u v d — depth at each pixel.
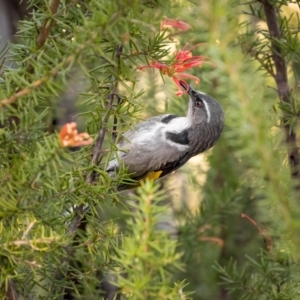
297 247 5.57
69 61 6.28
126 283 5.19
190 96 11.93
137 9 6.21
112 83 7.42
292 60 9.08
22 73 6.76
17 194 6.21
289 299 7.33
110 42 6.87
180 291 5.68
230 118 5.34
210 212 12.41
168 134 11.99
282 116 8.23
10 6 12.84
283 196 5.42
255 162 5.44
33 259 6.45
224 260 12.81
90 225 7.85
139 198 5.08
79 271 7.40
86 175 7.71
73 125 5.70
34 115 6.54
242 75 5.43
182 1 6.27
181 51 7.76
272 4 8.95
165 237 5.23
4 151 6.57
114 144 7.60
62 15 7.16
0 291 6.86
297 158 8.39
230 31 5.22
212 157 13.01
